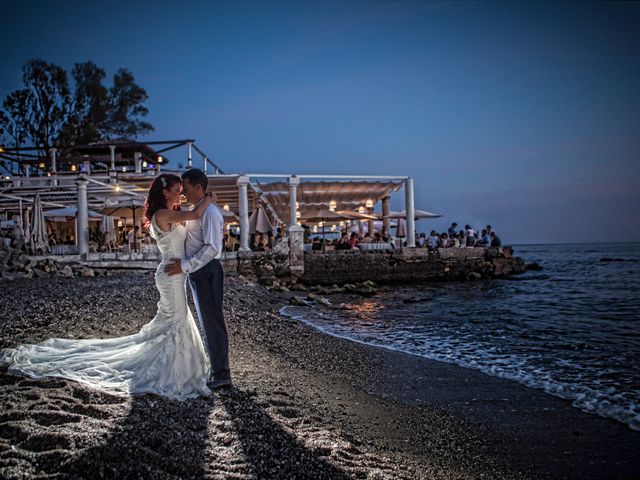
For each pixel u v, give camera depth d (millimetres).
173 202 4320
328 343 8391
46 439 2807
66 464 2559
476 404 5281
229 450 3146
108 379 4008
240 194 23406
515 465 3801
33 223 20078
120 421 3268
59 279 15516
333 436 3912
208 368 4527
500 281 26062
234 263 22766
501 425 4660
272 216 35875
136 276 16734
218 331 4363
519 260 30688
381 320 11797
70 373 4043
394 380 6230
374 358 7445
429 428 4543
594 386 5984
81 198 20734
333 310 13789
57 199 26047
